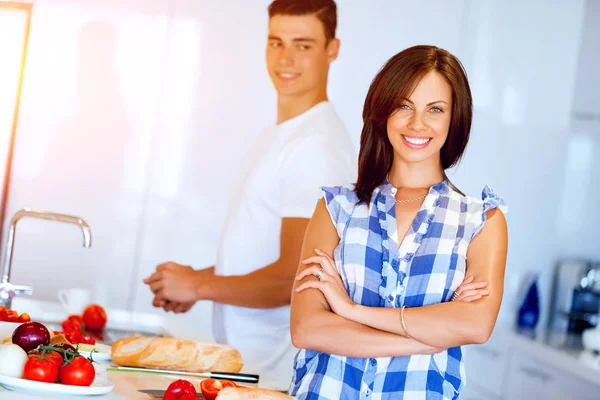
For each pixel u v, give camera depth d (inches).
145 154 166.7
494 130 177.0
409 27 169.9
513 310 180.4
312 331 80.7
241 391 75.2
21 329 82.0
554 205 181.6
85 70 165.8
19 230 163.9
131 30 166.2
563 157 181.3
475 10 173.8
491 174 177.6
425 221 82.7
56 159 165.2
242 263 161.9
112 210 166.2
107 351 97.3
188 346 94.2
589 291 177.8
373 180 86.9
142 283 167.0
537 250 181.5
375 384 79.7
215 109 166.7
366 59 167.2
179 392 76.7
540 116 179.2
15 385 74.5
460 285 81.6
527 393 152.8
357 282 82.6
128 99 166.4
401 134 83.7
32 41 164.2
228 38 166.4
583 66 178.4
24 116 164.1
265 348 154.7
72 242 165.5
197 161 166.7
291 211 159.0
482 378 169.3
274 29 165.5
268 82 165.9
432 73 82.7
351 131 166.2
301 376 83.2
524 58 177.3
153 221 166.9
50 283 164.9
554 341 159.8
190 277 155.1
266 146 164.7
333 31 165.6
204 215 166.6
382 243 82.7
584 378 135.3
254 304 154.6
